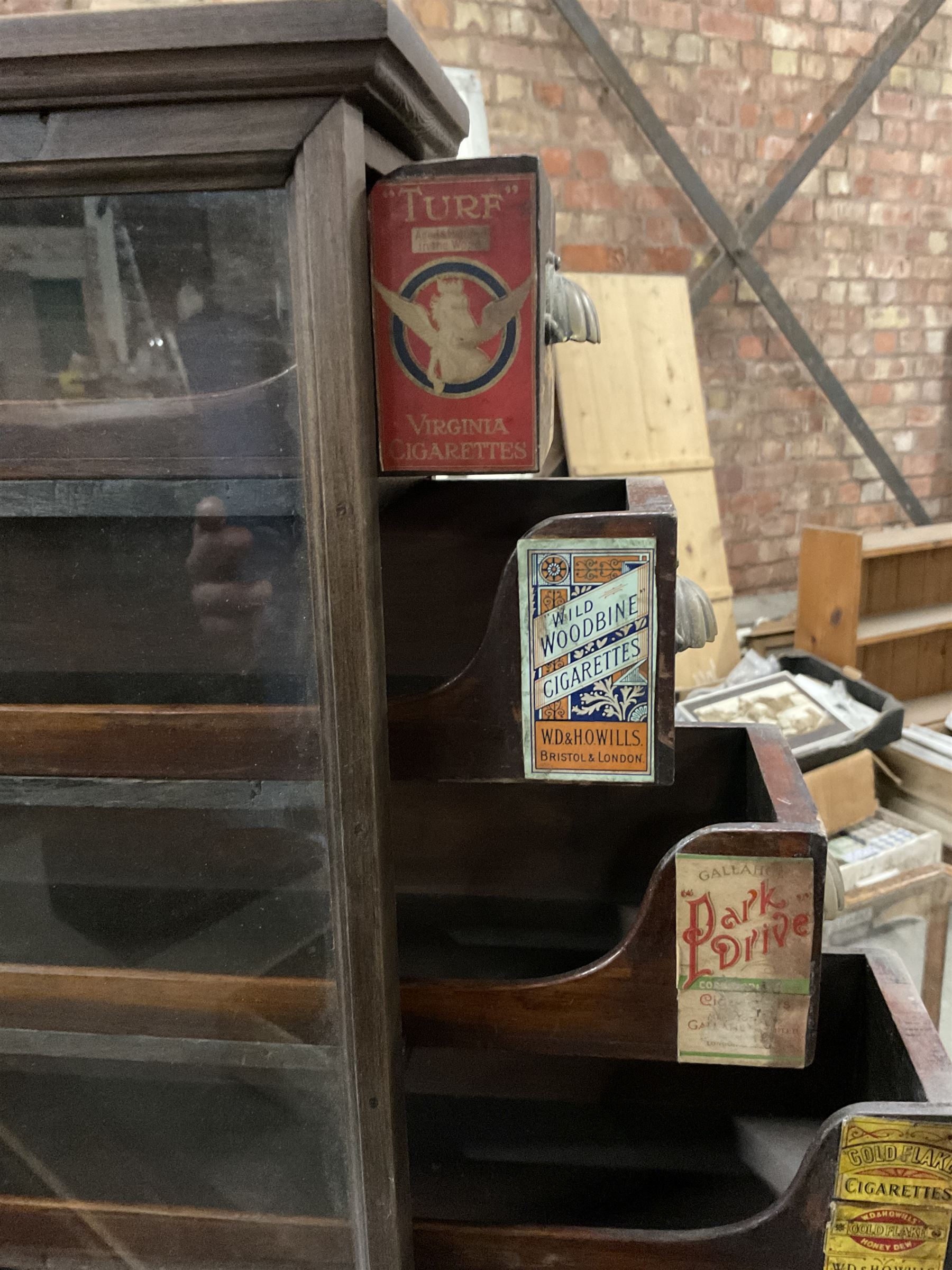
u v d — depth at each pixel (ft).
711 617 2.78
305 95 1.72
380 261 1.91
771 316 9.55
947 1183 2.20
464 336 1.92
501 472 1.99
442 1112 3.14
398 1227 2.28
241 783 2.10
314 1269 2.32
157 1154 2.40
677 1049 2.34
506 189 1.84
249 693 2.10
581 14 8.07
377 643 2.04
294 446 1.92
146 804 2.14
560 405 7.61
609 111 8.52
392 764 2.23
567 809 3.43
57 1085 2.46
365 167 1.89
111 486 1.98
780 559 10.29
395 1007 2.26
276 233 1.84
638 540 2.02
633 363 7.94
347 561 1.92
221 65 1.68
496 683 2.16
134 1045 2.26
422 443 1.99
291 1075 2.25
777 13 8.80
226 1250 2.33
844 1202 2.25
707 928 2.24
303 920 2.20
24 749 2.12
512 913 3.34
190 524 2.03
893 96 9.52
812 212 9.53
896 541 8.00
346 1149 2.28
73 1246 2.40
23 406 1.95
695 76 8.71
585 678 2.11
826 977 3.04
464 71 7.02
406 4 7.61
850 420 9.97
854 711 6.65
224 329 1.89
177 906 2.24
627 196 8.79
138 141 1.78
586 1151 2.94
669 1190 2.78
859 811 6.33
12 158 1.82
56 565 2.12
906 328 10.31
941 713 8.64
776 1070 3.12
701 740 3.31
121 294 1.91
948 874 5.60
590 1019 2.34
